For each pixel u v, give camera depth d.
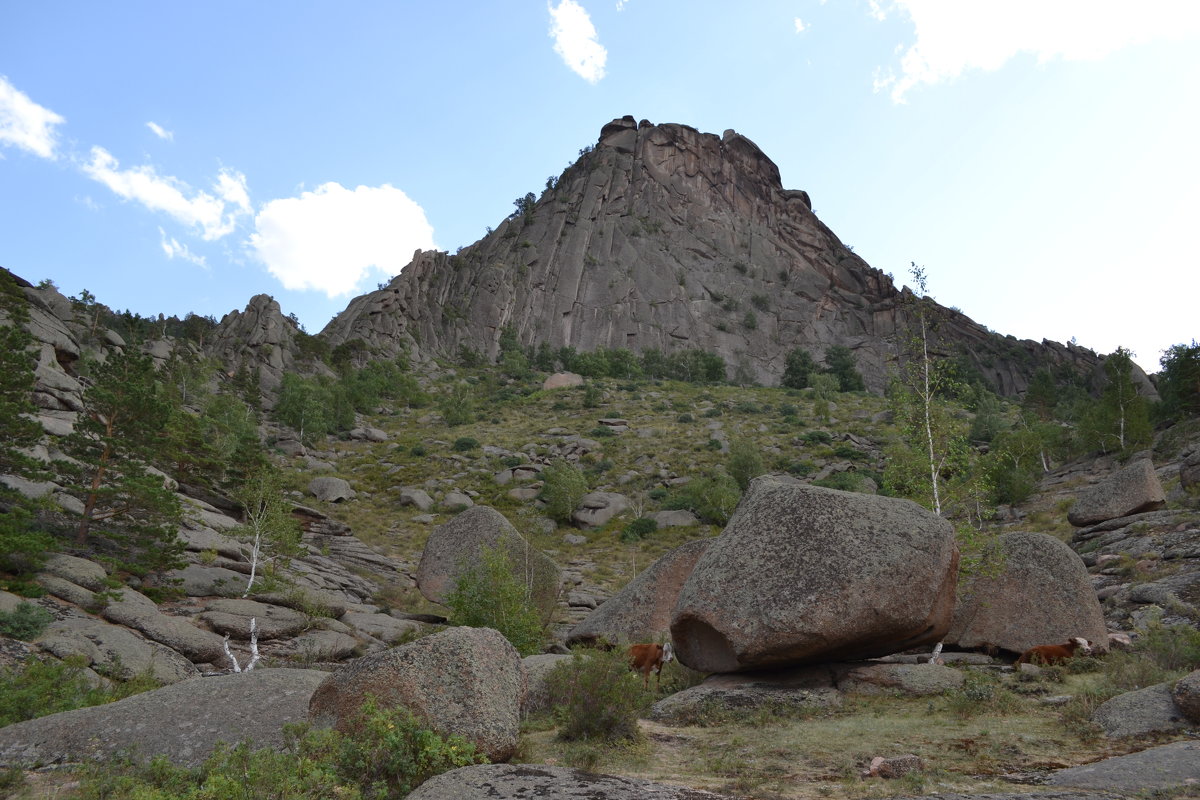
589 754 8.80
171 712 8.95
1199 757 7.57
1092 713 10.30
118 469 23.78
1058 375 130.38
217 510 34.84
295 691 9.52
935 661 15.27
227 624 21.23
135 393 24.75
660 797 6.61
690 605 13.57
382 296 129.00
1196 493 28.19
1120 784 7.23
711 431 77.50
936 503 17.97
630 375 115.62
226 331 97.88
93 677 15.08
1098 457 46.84
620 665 10.77
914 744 9.54
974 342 144.25
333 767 6.96
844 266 176.00
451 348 134.50
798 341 155.50
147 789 6.19
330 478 53.66
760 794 7.48
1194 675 9.34
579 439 73.75
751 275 169.00
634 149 192.75
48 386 32.28
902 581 12.59
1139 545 23.67
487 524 27.00
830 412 87.19
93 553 23.12
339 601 27.25
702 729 11.33
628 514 54.72
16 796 6.96
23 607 16.97
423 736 7.44
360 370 100.31
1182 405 47.75
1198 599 17.73
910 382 19.56
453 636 8.72
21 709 10.99
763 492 14.52
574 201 178.75
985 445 66.19
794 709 11.86
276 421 74.44
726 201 186.50
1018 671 13.82
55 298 55.75
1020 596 15.82
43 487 24.73
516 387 107.06
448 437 75.75
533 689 12.21
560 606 34.28
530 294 155.12
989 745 9.30
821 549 12.99
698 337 152.25
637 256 165.62
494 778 6.83
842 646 12.66
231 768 6.73
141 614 19.62
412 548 43.81
